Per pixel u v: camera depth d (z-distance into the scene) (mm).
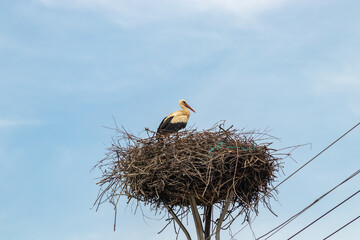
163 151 10773
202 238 11117
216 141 10914
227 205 10961
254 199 11367
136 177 10781
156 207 11625
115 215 10852
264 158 10969
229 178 10641
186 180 10609
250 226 10742
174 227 11648
